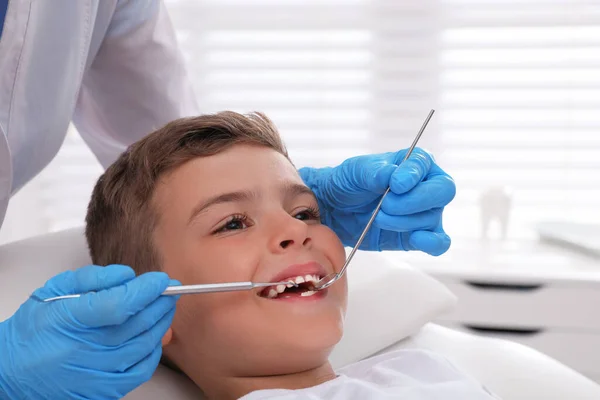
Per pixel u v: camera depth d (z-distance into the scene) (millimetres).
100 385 895
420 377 1165
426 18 2535
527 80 2510
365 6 2557
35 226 2719
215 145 1138
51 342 872
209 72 2672
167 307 905
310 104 2635
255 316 1035
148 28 1469
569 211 2547
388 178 1122
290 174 1152
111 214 1206
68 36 1281
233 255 1049
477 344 1505
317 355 1068
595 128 2486
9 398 907
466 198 2584
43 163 1398
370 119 2627
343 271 1052
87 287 896
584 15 2449
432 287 1552
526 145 2523
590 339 2072
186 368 1176
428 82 2572
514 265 2154
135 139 1615
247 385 1118
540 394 1344
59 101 1320
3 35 1191
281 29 2604
